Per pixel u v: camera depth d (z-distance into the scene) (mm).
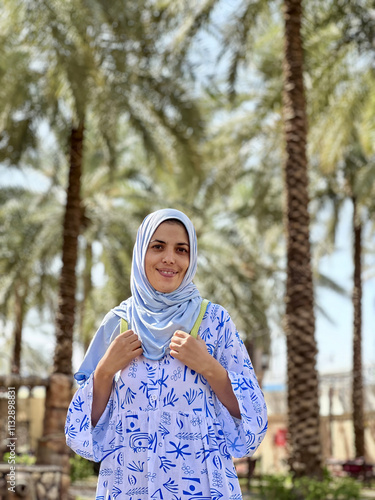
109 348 2188
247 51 12680
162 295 2246
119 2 11344
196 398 2160
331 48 13539
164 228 2271
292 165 10672
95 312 20656
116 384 2215
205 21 12523
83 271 20641
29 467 7945
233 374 2197
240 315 19281
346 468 17609
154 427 2121
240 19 12375
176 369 2172
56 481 8109
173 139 13789
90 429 2166
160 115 13648
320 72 13508
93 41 10953
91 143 16516
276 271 26406
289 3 11211
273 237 22578
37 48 11703
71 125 13828
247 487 13430
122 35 11789
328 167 15086
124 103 12727
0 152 13938
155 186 19438
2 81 11938
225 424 2189
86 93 11125
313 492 9641
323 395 25188
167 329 2188
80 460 15680
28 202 17125
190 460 2102
